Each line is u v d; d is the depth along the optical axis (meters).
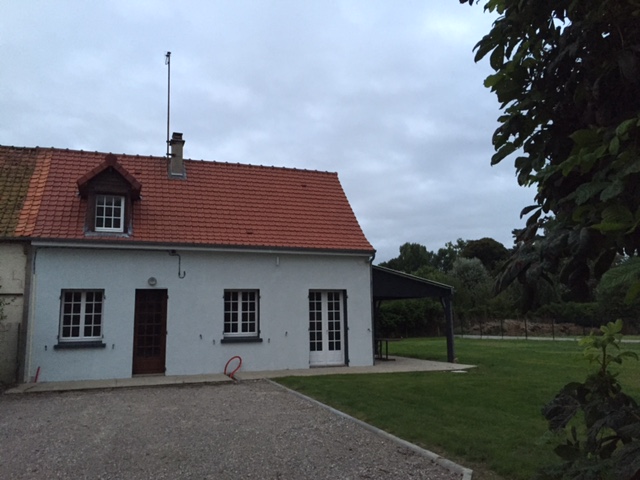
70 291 13.27
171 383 12.36
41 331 12.69
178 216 15.17
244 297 15.14
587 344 2.61
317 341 15.80
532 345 26.08
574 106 2.32
